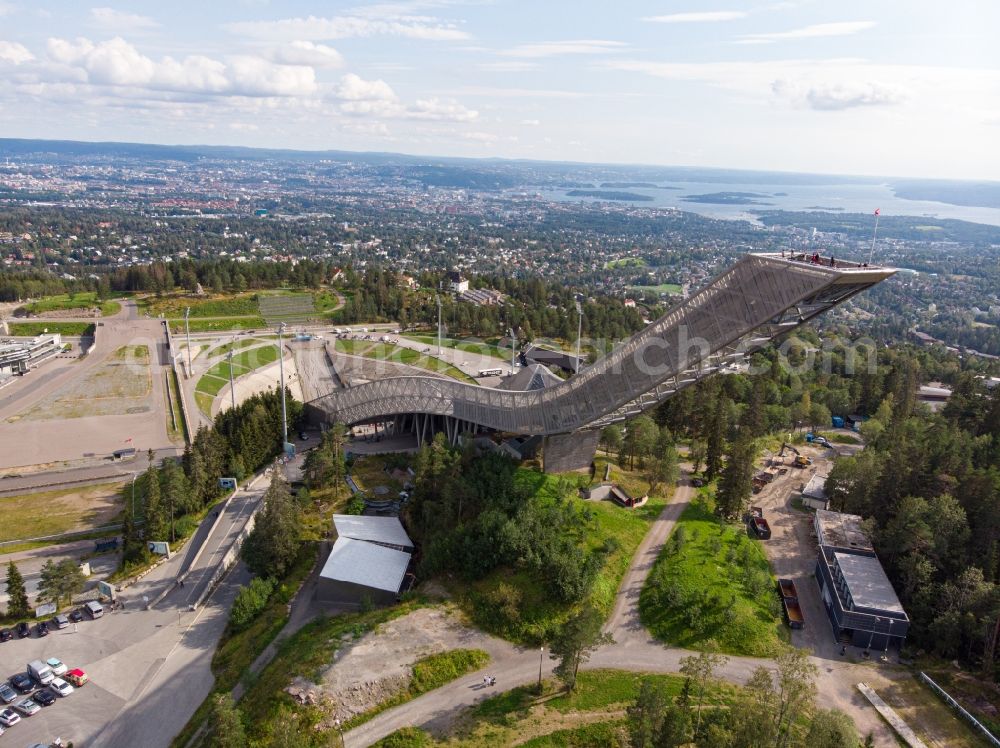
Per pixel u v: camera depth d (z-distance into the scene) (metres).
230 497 156.25
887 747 79.31
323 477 155.62
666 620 99.69
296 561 127.75
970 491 119.88
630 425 153.12
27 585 121.81
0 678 101.25
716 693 85.81
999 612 92.00
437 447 145.00
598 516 122.75
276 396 193.12
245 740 81.56
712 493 136.62
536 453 148.62
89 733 90.75
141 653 106.62
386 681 87.69
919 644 99.94
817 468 157.75
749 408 170.38
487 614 100.88
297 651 96.88
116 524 142.12
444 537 116.50
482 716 82.50
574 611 99.31
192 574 127.19
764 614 101.88
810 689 79.69
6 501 149.38
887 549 113.50
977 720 83.06
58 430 184.88
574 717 81.94
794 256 98.06
